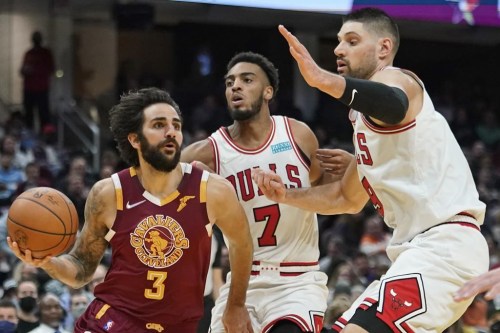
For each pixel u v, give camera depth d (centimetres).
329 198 619
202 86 2375
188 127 2025
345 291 1043
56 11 2002
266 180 600
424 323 535
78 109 2088
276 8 1716
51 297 895
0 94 2148
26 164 1634
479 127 2212
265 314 655
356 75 579
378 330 532
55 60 2178
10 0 1942
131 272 546
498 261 1380
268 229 662
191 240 545
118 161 1666
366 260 1287
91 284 1055
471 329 943
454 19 1786
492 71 2519
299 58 505
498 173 1972
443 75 2577
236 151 670
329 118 2162
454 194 551
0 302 913
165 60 2455
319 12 1822
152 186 548
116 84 2219
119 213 546
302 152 675
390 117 523
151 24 1859
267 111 678
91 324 552
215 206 553
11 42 2147
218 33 2438
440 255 541
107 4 1883
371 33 575
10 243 541
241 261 580
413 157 551
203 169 589
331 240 1341
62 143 1931
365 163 567
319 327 646
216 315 671
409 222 556
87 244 562
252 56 670
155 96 551
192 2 1766
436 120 557
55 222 541
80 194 1441
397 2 1756
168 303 548
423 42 2544
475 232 552
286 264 663
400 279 538
